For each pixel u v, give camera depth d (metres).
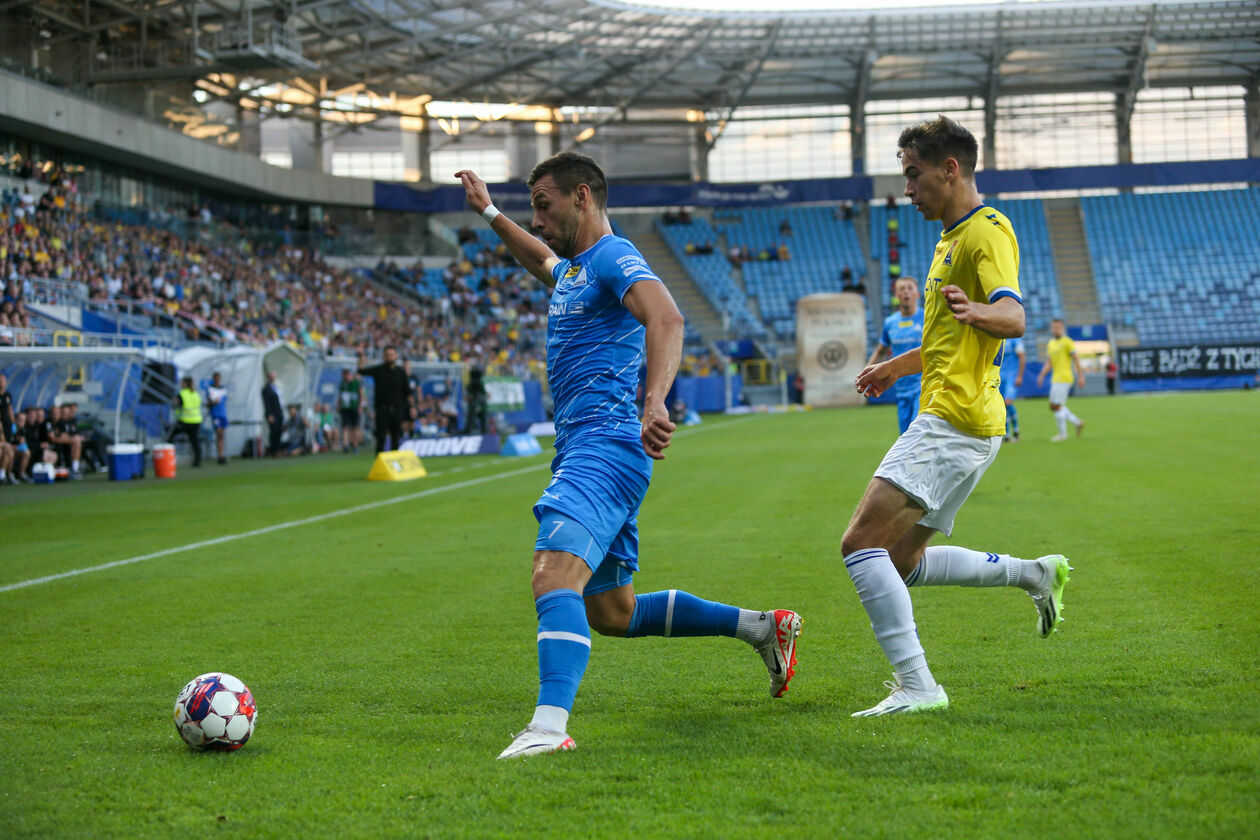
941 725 3.98
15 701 4.91
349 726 4.35
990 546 8.61
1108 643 5.29
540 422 40.97
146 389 25.94
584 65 52.94
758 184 57.06
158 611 7.22
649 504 13.27
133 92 41.38
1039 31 52.16
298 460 26.48
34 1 36.00
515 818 3.14
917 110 60.34
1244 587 6.48
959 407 4.38
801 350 50.19
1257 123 59.59
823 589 7.23
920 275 58.81
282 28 38.25
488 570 8.70
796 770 3.50
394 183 54.19
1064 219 60.59
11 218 30.94
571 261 4.37
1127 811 2.99
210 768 3.79
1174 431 22.16
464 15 46.81
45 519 13.70
